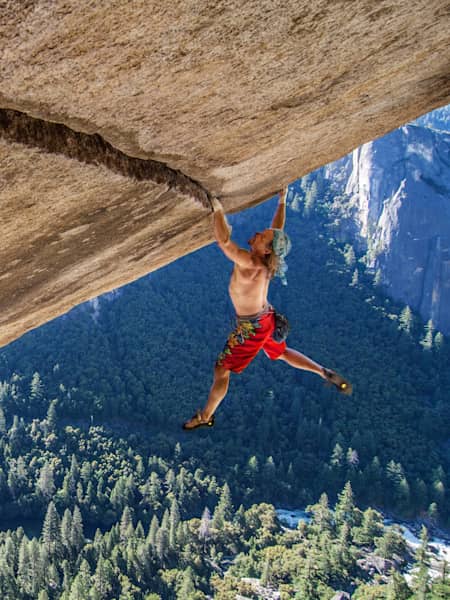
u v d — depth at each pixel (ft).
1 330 15.30
